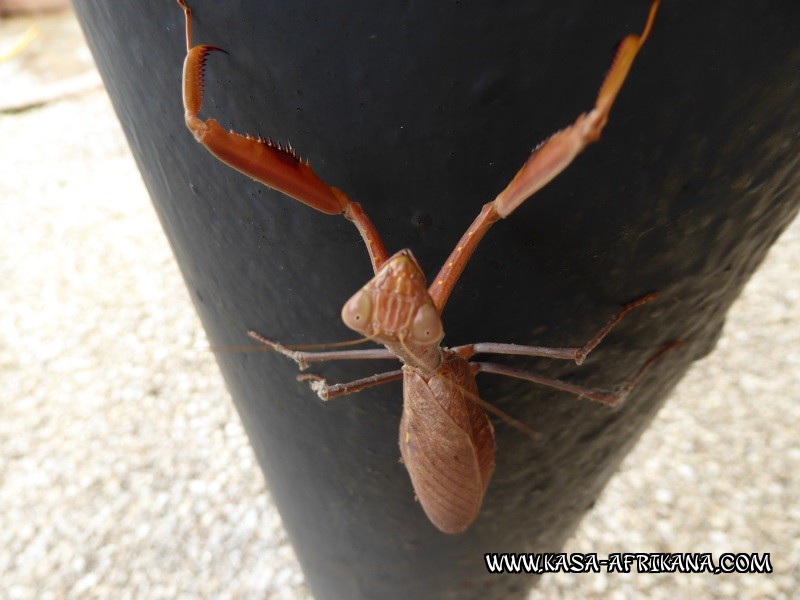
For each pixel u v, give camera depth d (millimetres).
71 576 259
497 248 69
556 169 55
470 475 94
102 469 295
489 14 51
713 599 226
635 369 92
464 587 137
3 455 304
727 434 276
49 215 439
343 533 128
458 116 57
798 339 307
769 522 246
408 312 68
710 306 86
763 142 63
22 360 348
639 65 54
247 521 270
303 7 53
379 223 67
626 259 70
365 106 58
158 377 333
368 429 100
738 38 53
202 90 60
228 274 84
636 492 260
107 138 504
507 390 93
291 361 93
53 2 671
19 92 556
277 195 69
